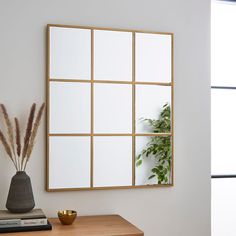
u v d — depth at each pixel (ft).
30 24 8.60
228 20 10.83
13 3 8.50
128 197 9.18
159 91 9.38
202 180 9.68
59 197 8.73
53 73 8.67
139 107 9.25
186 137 9.59
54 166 8.66
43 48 8.68
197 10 9.71
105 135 9.00
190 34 9.65
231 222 10.80
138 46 9.24
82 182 8.83
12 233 7.37
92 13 8.98
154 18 9.41
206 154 9.71
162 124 9.38
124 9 9.21
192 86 9.64
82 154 8.84
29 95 8.58
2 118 8.42
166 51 9.44
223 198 10.72
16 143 8.14
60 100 8.71
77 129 8.81
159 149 9.36
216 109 10.74
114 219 8.53
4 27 8.44
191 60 9.64
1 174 8.38
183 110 9.57
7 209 7.98
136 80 9.23
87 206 8.91
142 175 9.23
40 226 7.59
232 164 10.79
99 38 8.96
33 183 8.58
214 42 10.73
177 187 9.51
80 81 8.84
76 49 8.82
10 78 8.48
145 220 9.29
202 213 9.67
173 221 9.48
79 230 7.63
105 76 9.01
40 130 8.63
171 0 9.53
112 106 9.05
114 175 9.05
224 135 10.80
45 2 8.69
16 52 8.51
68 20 8.83
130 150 9.17
